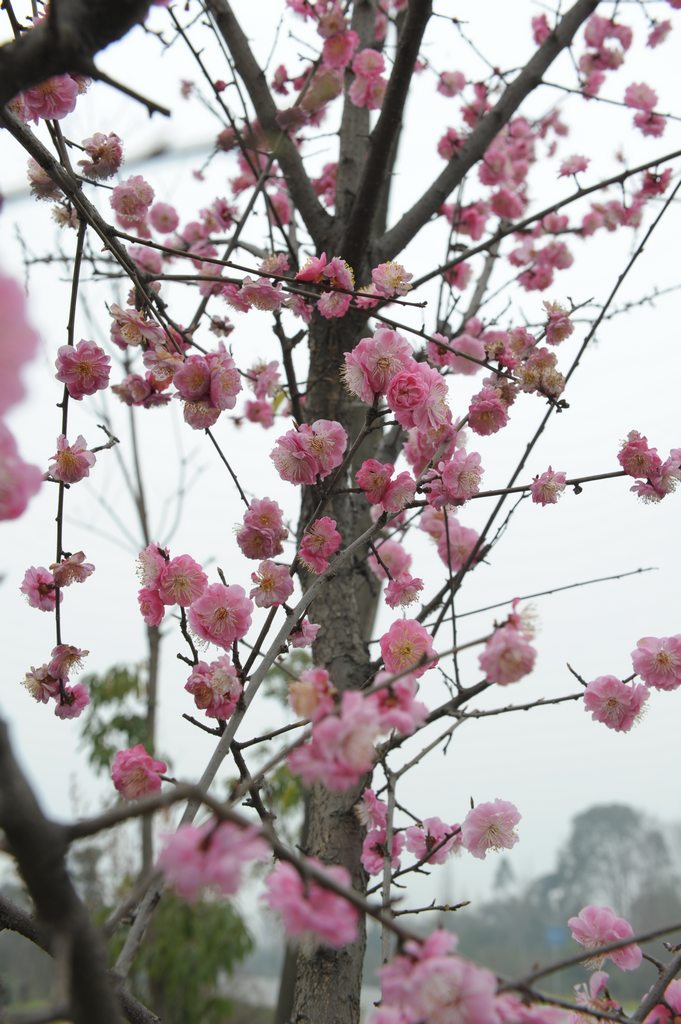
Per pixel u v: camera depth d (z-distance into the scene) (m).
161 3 0.92
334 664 1.13
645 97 1.35
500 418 1.07
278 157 1.24
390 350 1.00
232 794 0.83
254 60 1.25
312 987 1.04
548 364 1.08
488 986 0.79
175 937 2.09
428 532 1.17
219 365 1.04
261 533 1.02
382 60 1.29
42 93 1.00
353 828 1.08
